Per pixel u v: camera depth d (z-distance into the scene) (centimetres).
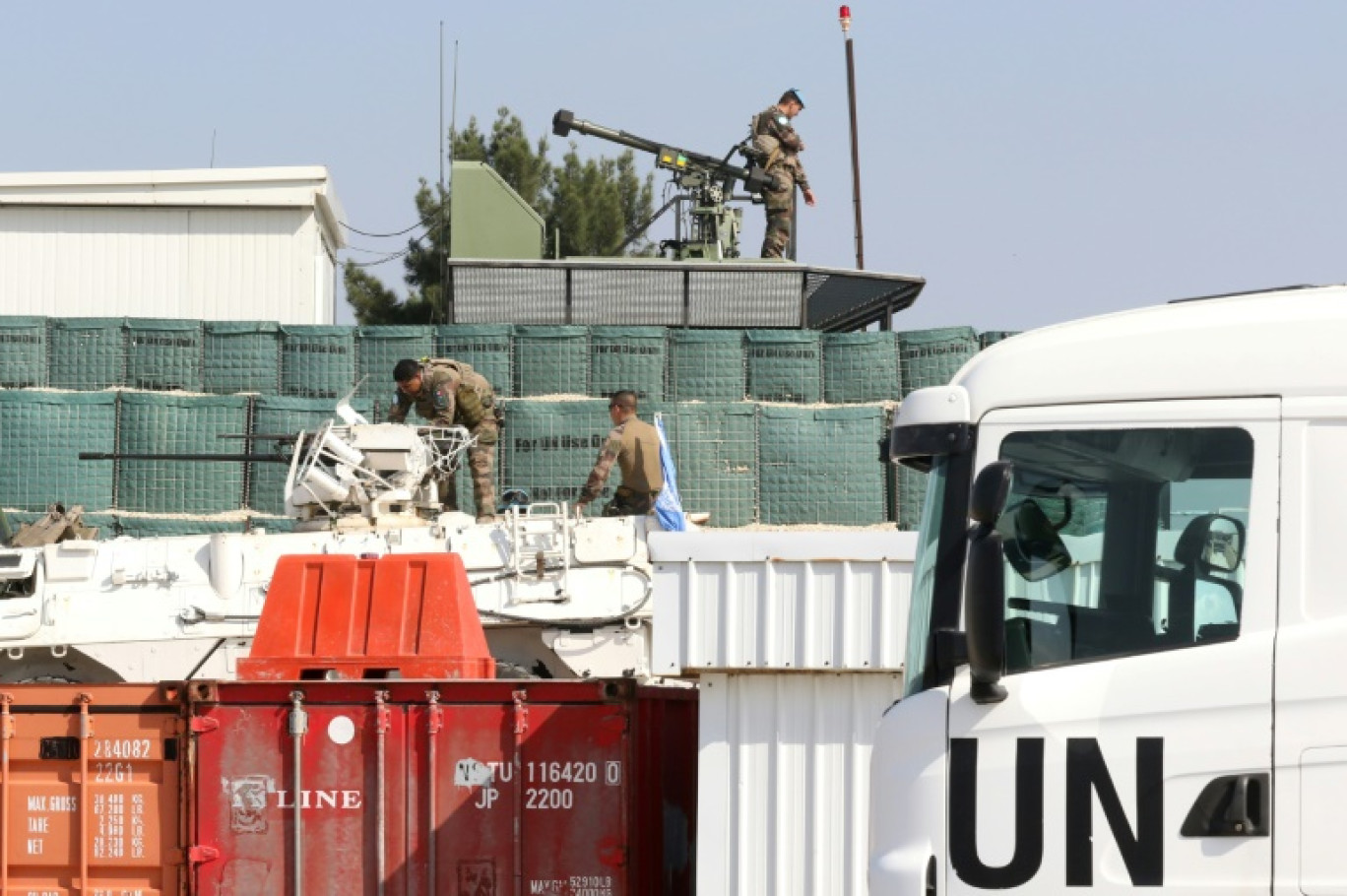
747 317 4803
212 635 3225
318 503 3397
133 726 2392
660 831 2380
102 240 5416
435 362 3684
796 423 4406
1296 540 1555
